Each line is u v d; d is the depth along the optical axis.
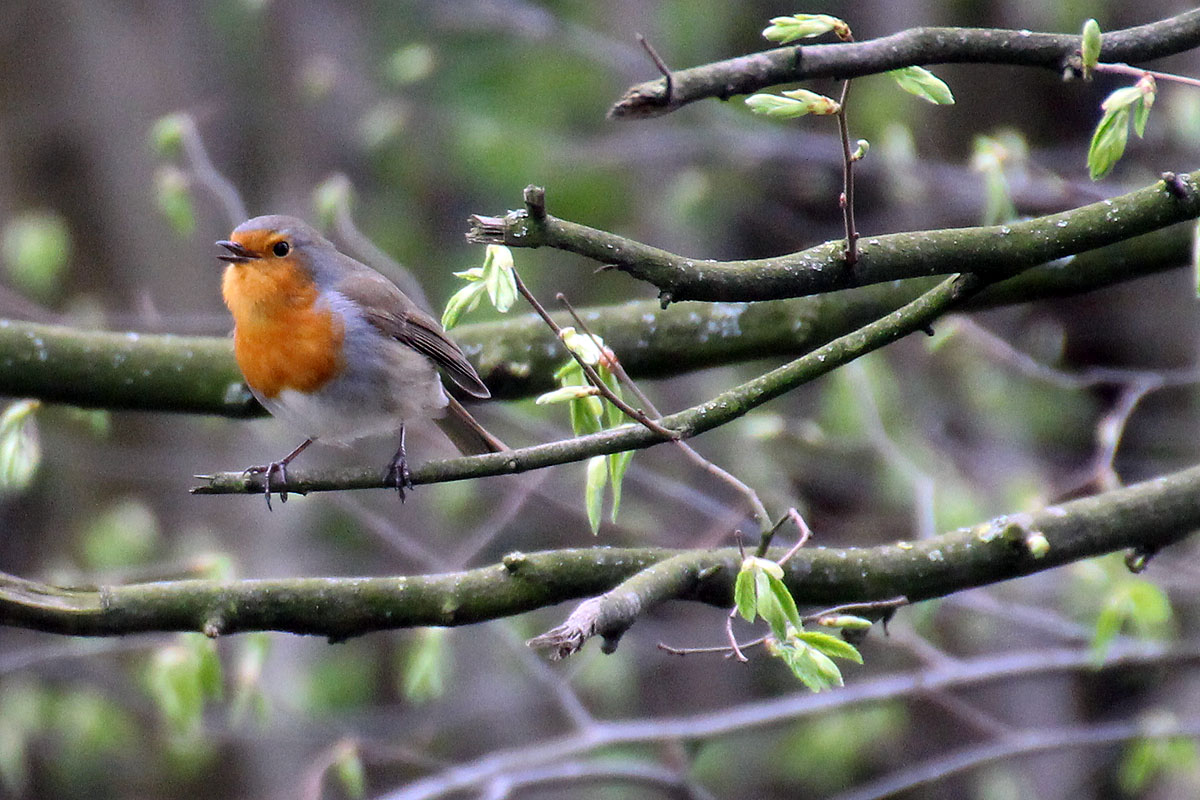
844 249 4.83
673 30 15.26
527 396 7.62
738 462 13.01
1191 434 14.16
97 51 15.46
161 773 14.42
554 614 13.59
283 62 16.00
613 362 5.26
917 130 14.47
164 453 14.43
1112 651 9.57
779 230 14.96
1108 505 6.20
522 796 14.83
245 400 7.45
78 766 14.47
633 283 15.40
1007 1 14.06
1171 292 14.65
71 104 15.39
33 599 5.18
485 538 9.91
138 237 15.26
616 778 9.10
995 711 14.61
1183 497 6.22
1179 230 7.26
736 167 14.58
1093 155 5.03
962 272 5.04
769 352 7.47
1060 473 13.84
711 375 14.45
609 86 15.55
